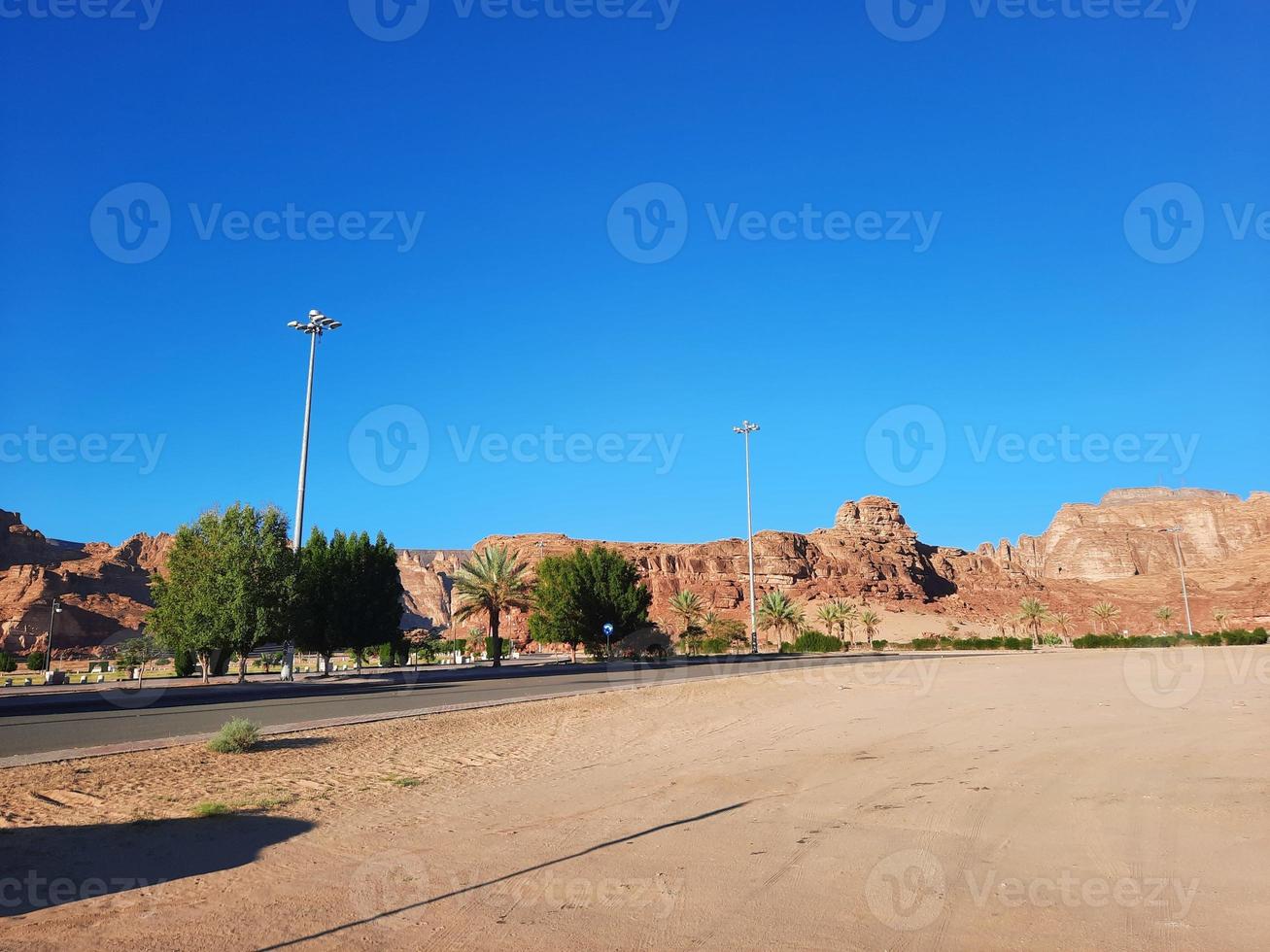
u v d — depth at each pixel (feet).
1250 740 48.93
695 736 54.90
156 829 27.84
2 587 507.30
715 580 636.48
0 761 40.19
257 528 121.19
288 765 41.19
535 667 192.95
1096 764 41.27
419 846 26.25
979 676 113.29
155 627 122.72
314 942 18.15
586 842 26.78
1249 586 570.05
